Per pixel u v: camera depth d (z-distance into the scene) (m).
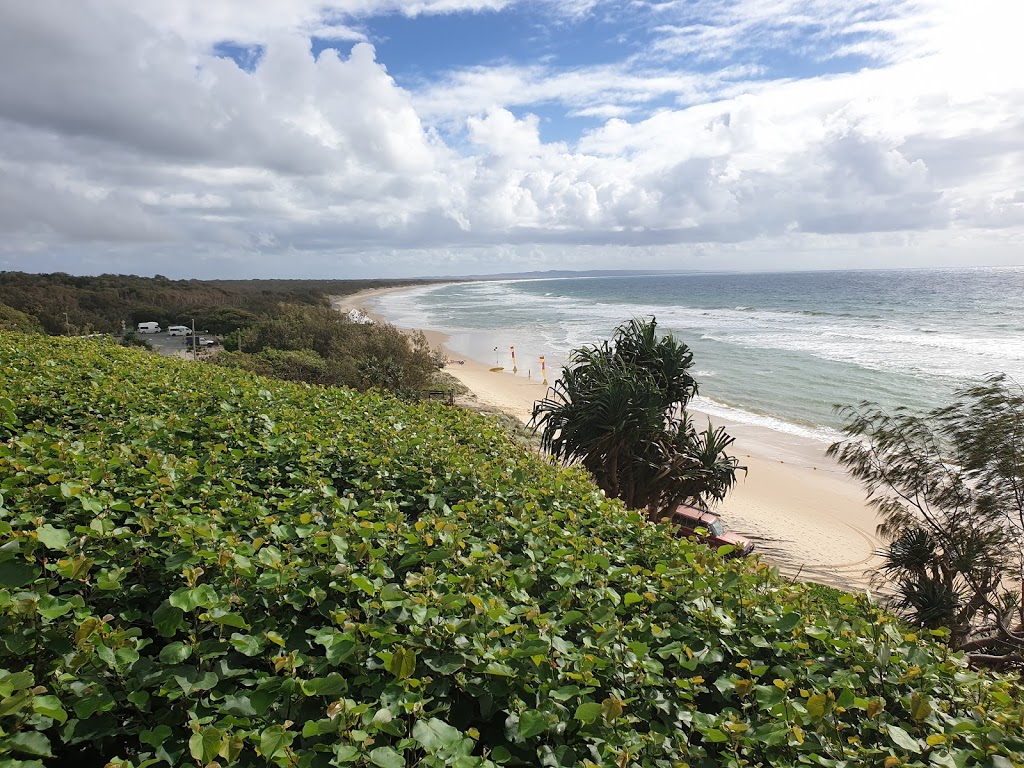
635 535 5.71
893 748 3.30
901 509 14.55
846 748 3.23
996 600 12.08
